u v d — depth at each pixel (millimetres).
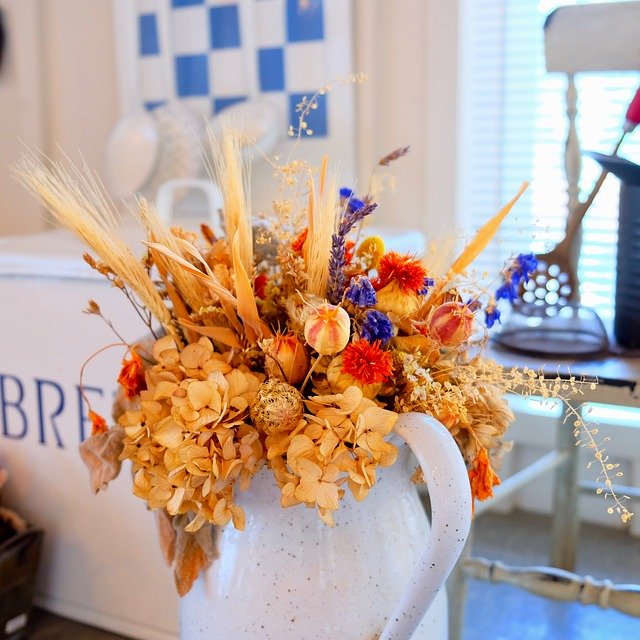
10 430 1133
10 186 1886
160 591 1075
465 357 625
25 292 1060
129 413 574
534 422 1558
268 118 1481
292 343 557
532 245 1142
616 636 1201
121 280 626
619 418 1453
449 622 1024
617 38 940
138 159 1521
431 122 1479
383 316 552
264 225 711
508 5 1482
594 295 1315
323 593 583
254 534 594
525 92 1497
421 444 530
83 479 1093
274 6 1482
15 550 1067
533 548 1449
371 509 600
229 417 538
